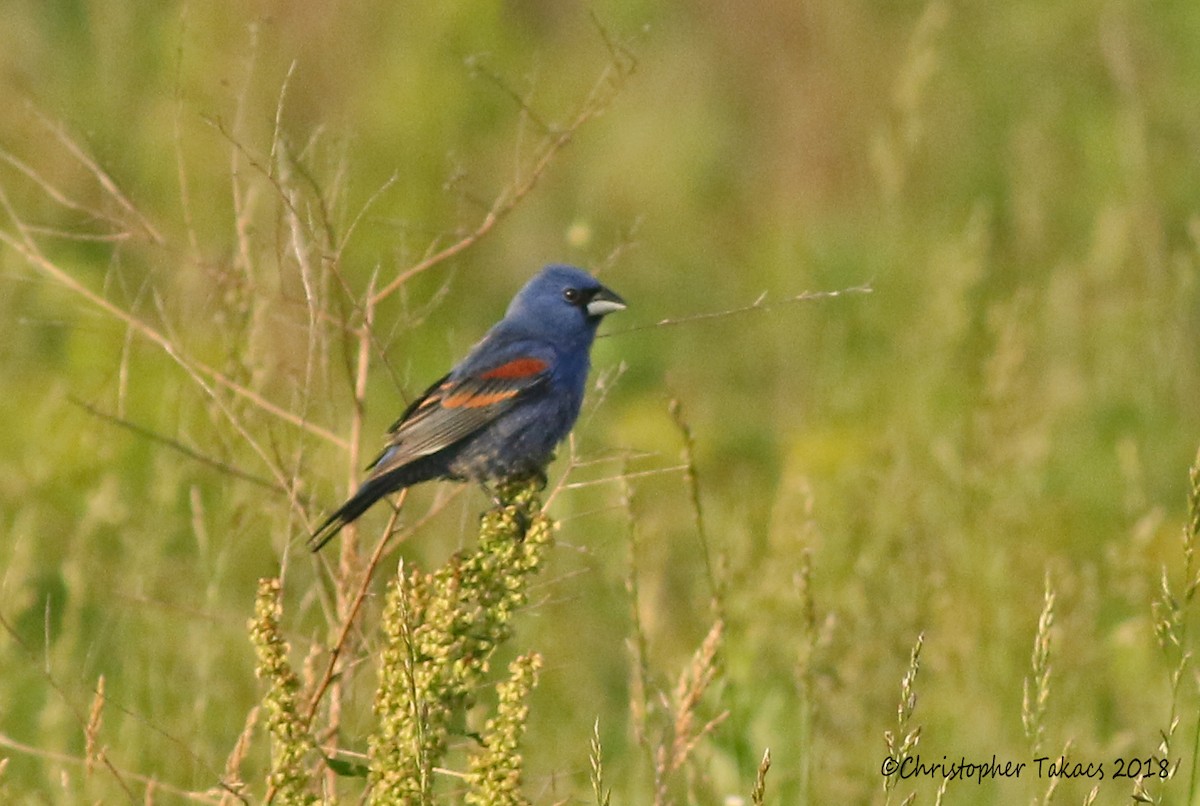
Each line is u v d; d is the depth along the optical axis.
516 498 9.05
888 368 15.88
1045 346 15.63
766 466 16.19
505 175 18.58
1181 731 10.86
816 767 10.05
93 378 13.98
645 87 20.95
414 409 10.09
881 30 21.56
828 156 20.67
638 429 16.08
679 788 9.98
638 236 19.39
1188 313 15.47
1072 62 20.47
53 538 12.77
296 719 7.61
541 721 11.28
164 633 11.02
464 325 16.72
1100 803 10.29
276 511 10.39
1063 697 10.97
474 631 7.69
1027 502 12.52
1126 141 18.34
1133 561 11.53
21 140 16.62
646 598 11.33
